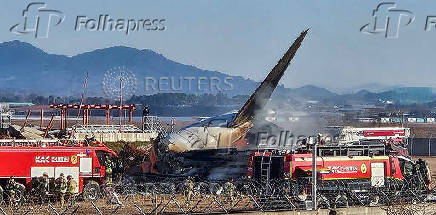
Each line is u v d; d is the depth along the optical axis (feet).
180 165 239.91
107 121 336.29
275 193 198.08
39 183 189.98
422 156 448.24
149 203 195.62
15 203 184.34
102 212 178.60
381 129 299.58
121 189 212.64
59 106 327.88
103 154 203.41
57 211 175.83
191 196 204.03
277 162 209.05
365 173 212.23
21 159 192.65
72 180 193.06
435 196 220.64
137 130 326.03
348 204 201.77
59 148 196.13
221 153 238.68
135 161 264.52
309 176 203.72
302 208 187.11
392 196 206.69
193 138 241.55
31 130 291.17
